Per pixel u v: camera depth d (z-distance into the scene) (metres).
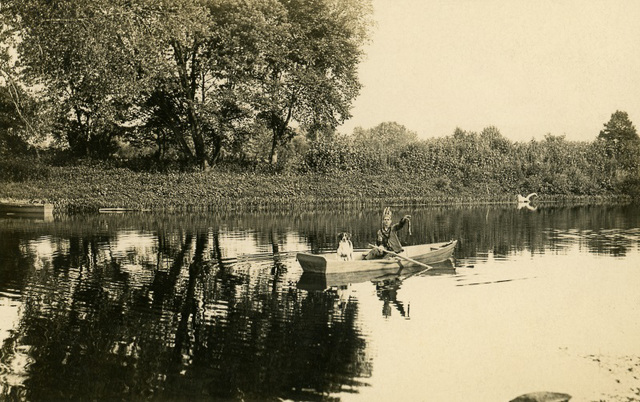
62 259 16.52
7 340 9.16
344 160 47.88
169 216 31.16
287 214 33.28
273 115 45.81
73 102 35.88
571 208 41.50
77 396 7.17
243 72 40.81
